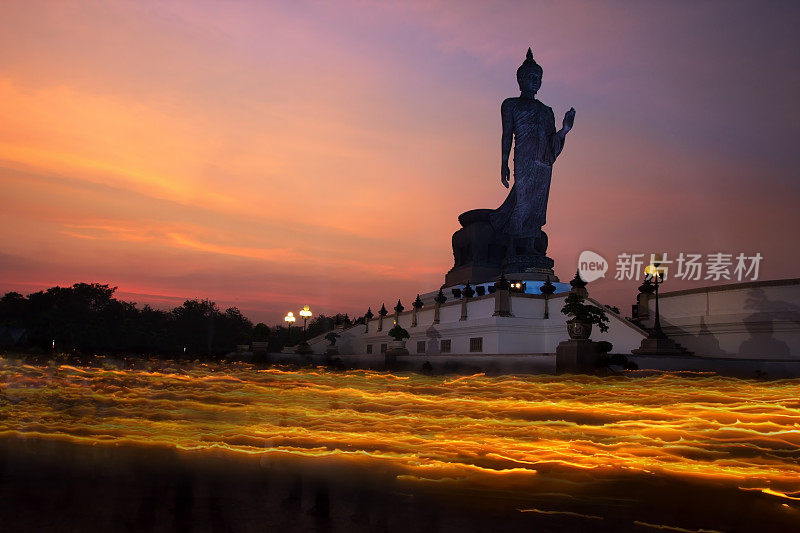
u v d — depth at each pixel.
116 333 120.44
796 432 14.38
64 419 16.61
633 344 39.25
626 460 11.27
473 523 7.49
